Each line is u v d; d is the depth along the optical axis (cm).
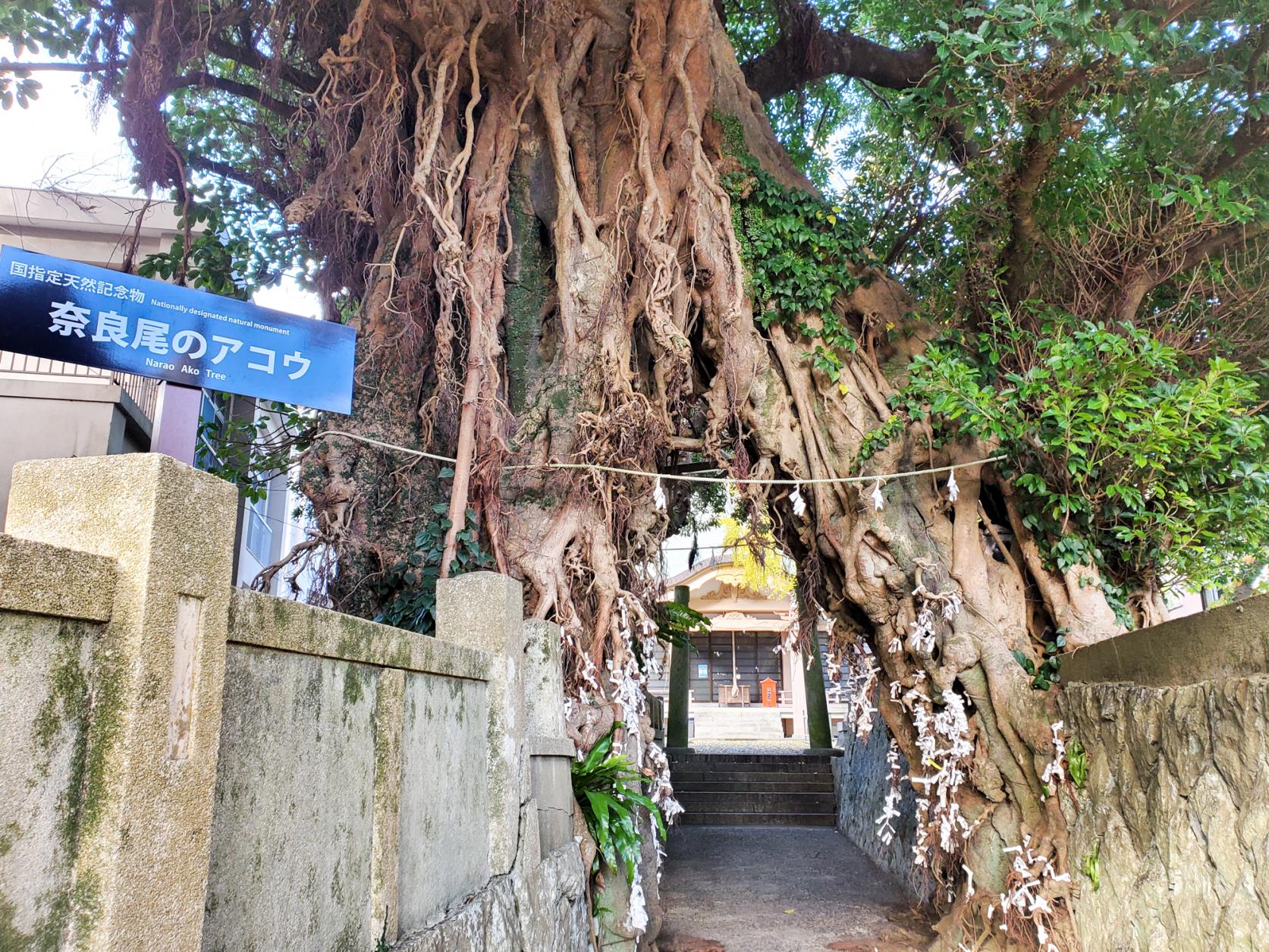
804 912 798
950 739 601
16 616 137
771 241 681
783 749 1580
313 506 616
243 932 188
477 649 377
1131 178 648
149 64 582
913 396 638
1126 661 489
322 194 598
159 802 155
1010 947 559
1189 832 391
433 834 303
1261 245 629
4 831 131
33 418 406
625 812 501
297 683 221
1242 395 479
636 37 638
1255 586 682
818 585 706
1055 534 636
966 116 622
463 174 575
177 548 166
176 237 770
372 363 614
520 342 644
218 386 318
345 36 551
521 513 594
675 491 835
